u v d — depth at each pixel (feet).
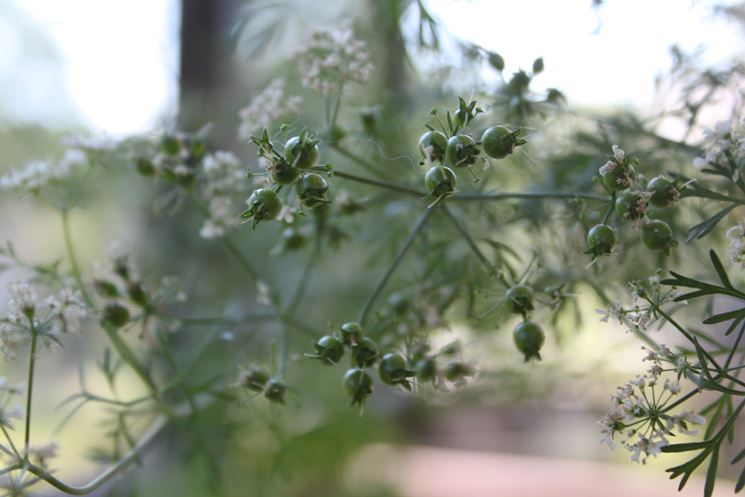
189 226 1.23
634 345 1.03
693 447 0.63
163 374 1.06
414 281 0.87
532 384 1.07
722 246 0.84
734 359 0.87
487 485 1.29
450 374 0.74
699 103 0.85
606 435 0.64
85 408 1.35
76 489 0.72
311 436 1.20
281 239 0.91
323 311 1.16
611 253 0.65
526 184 0.90
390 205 0.93
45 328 0.71
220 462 1.14
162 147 0.84
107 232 1.28
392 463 1.37
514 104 0.80
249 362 0.85
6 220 1.25
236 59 1.30
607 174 0.65
